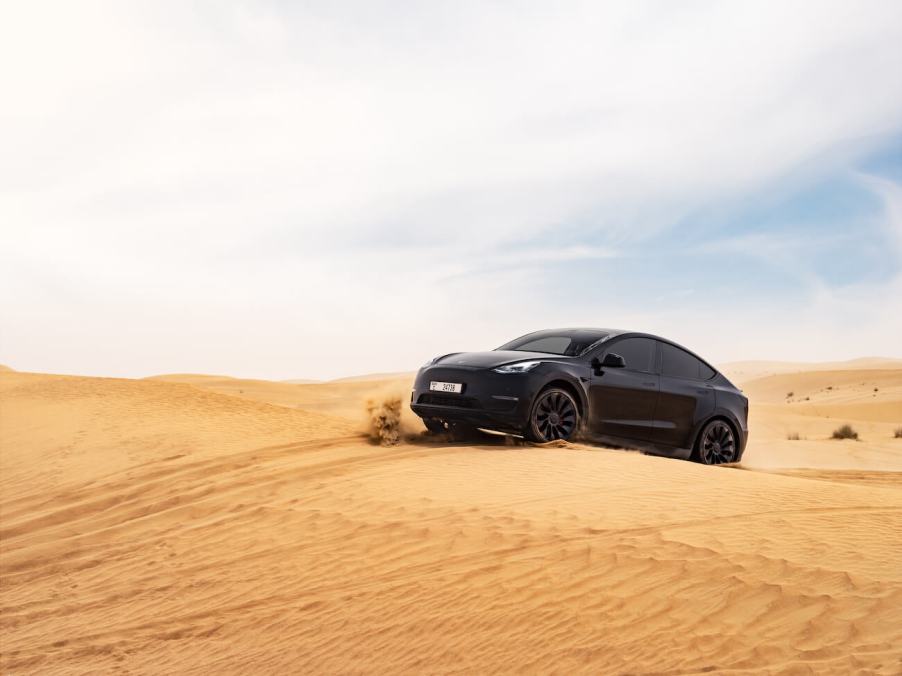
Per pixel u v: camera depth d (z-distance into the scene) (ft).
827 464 55.36
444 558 18.58
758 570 15.31
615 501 20.88
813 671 11.96
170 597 19.70
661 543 17.24
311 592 18.24
